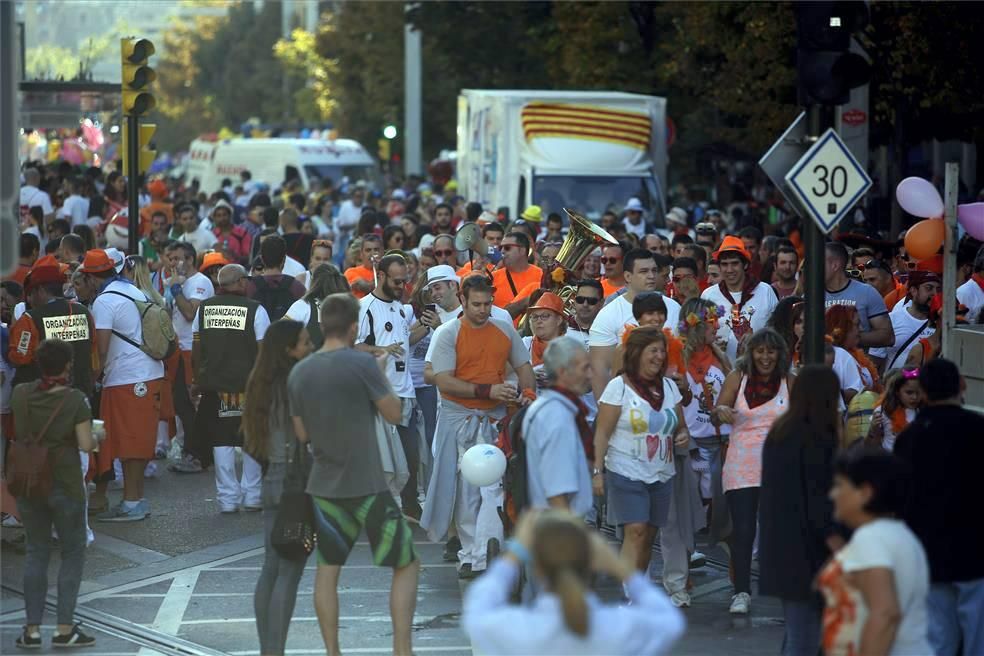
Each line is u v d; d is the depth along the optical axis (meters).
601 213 70.19
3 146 21.30
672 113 90.25
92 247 48.12
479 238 39.81
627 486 25.97
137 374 34.50
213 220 59.53
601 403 26.11
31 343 31.58
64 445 24.92
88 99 63.41
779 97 65.69
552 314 29.95
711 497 29.39
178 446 44.84
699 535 34.28
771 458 21.52
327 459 22.95
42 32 60.94
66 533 25.08
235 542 32.97
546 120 71.62
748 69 66.06
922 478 20.70
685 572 27.83
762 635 25.81
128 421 34.44
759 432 26.55
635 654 13.96
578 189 70.50
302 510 23.08
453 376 29.28
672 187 110.19
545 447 22.55
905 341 35.62
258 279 38.72
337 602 23.55
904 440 21.00
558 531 13.72
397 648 23.47
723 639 25.58
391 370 33.41
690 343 29.30
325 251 42.00
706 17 67.12
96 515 35.28
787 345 27.77
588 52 88.06
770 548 21.45
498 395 28.73
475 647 23.14
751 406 26.58
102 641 25.45
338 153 125.50
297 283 38.91
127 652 24.83
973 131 63.22
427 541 33.34
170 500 37.44
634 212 66.31
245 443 23.88
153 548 32.38
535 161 70.88
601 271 40.66
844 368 29.47
